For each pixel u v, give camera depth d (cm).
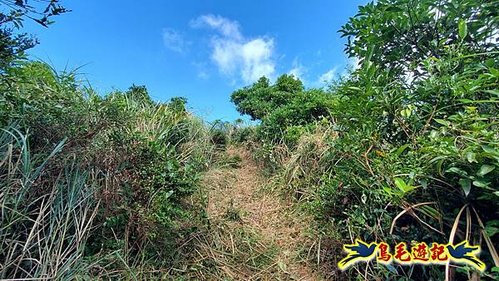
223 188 349
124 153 205
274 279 203
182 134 382
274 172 382
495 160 117
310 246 230
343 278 193
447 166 132
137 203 195
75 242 154
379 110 172
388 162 159
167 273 185
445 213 141
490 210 133
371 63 195
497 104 150
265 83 835
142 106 384
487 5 172
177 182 237
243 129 546
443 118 160
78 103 228
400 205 149
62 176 171
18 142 151
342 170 209
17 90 191
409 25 197
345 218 214
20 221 142
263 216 295
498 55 173
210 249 217
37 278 127
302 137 366
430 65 170
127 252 178
